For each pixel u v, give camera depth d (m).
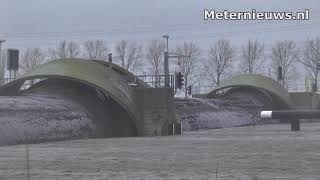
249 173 16.56
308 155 22.55
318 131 49.69
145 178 15.71
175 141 36.06
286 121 86.62
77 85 52.59
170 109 55.66
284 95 97.94
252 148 27.06
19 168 18.64
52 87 52.62
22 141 37.56
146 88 55.34
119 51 148.12
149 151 26.39
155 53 148.25
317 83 145.62
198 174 16.48
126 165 19.38
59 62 53.59
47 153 25.61
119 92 51.47
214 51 149.50
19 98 45.25
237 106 88.00
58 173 17.06
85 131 46.06
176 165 19.20
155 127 54.69
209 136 43.31
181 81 72.12
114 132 51.44
